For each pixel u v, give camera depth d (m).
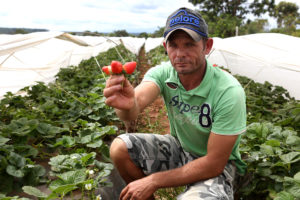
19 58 5.47
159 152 2.25
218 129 1.82
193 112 1.99
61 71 7.21
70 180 2.16
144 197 1.91
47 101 4.24
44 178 2.56
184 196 1.87
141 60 18.03
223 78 1.91
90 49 10.52
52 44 6.65
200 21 1.75
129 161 2.17
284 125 3.86
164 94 2.19
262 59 5.30
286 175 2.45
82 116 4.18
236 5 34.53
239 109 1.80
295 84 6.44
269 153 2.57
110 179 2.75
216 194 1.80
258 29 31.28
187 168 1.90
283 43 5.81
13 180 2.40
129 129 4.43
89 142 3.07
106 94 1.53
